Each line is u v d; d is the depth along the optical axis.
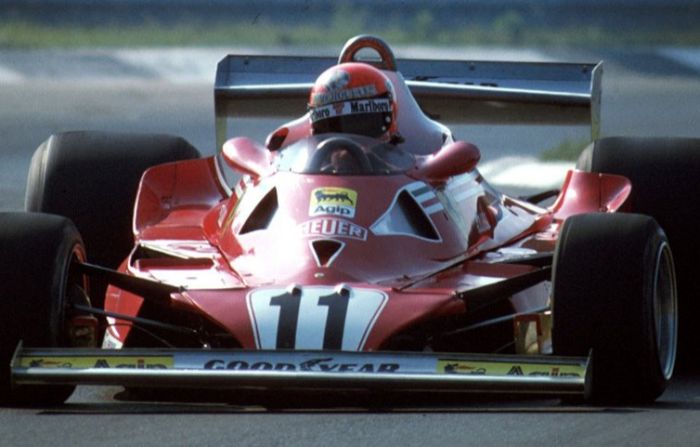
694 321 29.22
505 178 59.03
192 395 25.25
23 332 23.67
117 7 170.12
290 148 28.11
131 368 22.50
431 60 36.28
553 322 23.97
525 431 21.94
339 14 175.62
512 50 130.62
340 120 28.41
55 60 113.00
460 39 158.00
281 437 21.45
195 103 95.00
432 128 30.20
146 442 21.20
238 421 22.56
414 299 23.80
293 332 22.94
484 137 73.88
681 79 118.06
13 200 50.91
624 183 29.84
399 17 179.50
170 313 27.55
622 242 24.08
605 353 23.81
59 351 22.91
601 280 23.83
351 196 26.39
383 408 23.75
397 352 22.33
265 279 24.86
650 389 24.19
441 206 27.22
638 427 22.38
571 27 171.12
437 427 22.16
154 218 30.02
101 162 31.72
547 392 22.28
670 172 30.02
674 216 29.58
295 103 36.31
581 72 35.44
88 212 31.25
